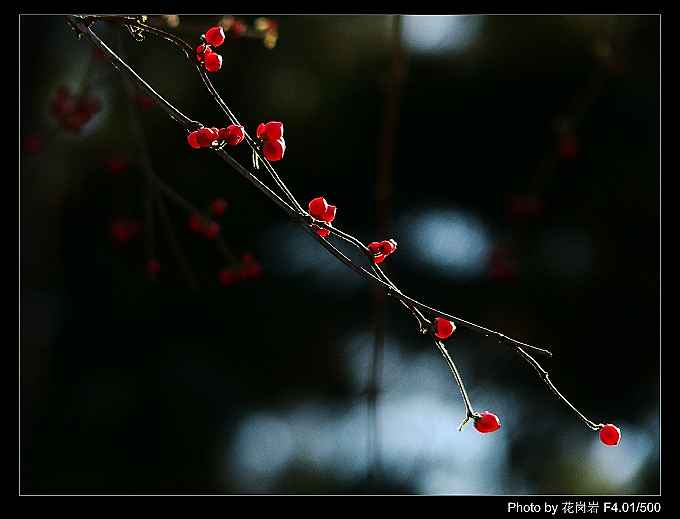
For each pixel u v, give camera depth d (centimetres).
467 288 423
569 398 407
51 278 416
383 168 324
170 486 387
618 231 428
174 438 398
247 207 419
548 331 418
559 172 433
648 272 420
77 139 404
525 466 388
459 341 416
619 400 406
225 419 405
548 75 437
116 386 407
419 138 439
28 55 403
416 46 435
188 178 411
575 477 383
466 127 441
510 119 440
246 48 425
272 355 418
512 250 412
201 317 418
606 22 411
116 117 404
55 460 392
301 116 436
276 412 409
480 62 441
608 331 417
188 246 408
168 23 268
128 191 395
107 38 381
